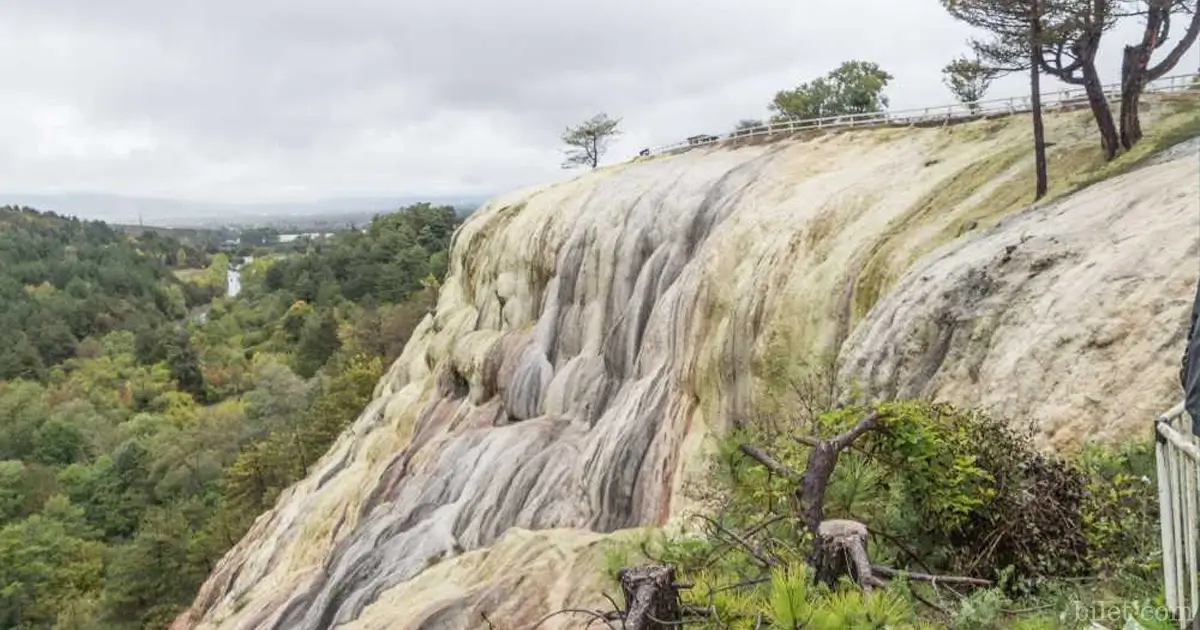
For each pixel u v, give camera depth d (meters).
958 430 7.27
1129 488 7.13
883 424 7.09
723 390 18.83
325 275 126.31
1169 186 11.93
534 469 21.55
